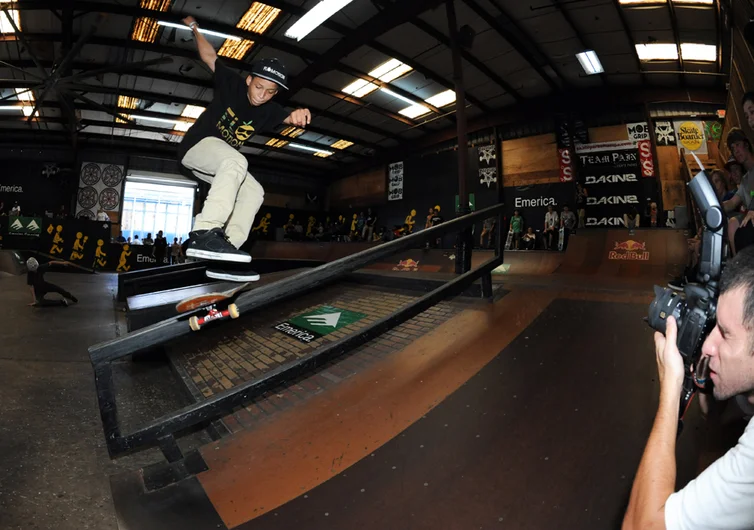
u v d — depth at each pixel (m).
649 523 0.86
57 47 13.09
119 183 21.78
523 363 2.66
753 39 2.88
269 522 1.61
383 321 2.61
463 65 13.91
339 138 20.55
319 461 1.96
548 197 16.59
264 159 23.95
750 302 0.88
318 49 13.22
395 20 10.92
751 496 0.74
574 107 15.92
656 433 1.02
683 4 10.51
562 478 1.63
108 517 1.76
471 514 1.52
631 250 9.22
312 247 19.45
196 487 1.88
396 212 22.05
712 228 1.08
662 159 14.77
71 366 3.83
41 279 6.63
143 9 11.10
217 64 2.54
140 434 1.91
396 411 2.30
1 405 2.89
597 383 2.30
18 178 20.69
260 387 2.13
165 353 4.19
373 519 1.56
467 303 4.07
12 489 1.95
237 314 2.02
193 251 2.14
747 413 1.13
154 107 17.42
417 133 20.33
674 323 1.09
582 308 3.57
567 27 11.81
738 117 8.41
